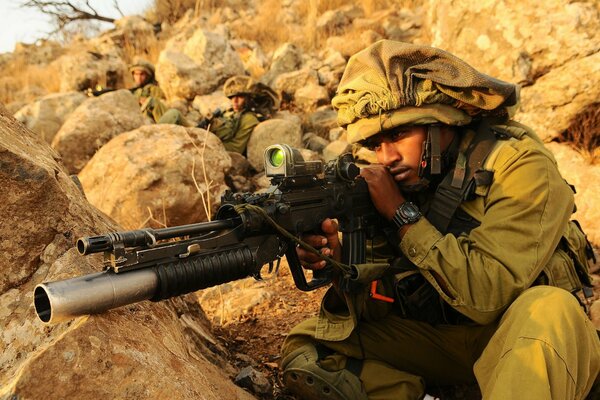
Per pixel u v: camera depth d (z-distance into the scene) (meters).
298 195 1.58
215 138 4.42
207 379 1.50
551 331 1.36
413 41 8.47
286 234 1.47
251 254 1.38
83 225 1.57
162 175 3.96
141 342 1.33
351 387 1.83
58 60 11.10
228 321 2.62
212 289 3.00
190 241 1.28
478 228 1.66
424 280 1.80
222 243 1.34
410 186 1.83
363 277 1.70
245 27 10.35
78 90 8.81
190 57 8.09
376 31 8.83
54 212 1.48
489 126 1.80
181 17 12.64
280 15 10.64
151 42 11.15
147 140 4.17
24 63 11.84
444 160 1.80
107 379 1.19
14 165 1.40
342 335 1.88
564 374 1.33
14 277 1.42
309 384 1.86
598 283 2.76
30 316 1.37
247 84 5.94
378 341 1.93
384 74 1.78
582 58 3.76
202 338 2.00
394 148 1.84
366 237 1.87
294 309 2.73
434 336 1.88
